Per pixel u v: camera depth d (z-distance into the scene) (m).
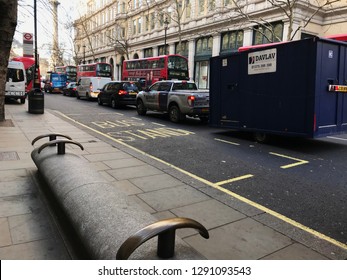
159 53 45.03
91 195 3.43
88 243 2.86
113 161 7.04
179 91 14.02
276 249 3.55
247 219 4.28
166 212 4.42
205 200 4.90
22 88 20.84
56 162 4.59
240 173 6.48
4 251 3.27
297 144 9.61
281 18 25.53
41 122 12.80
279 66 8.96
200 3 35.81
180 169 6.62
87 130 11.61
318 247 3.63
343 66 8.84
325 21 26.56
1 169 5.90
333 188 5.66
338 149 8.91
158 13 40.50
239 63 10.23
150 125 13.26
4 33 11.33
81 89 28.05
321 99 8.41
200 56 35.78
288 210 4.66
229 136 10.85
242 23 28.62
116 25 55.88
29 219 3.96
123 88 19.91
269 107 9.34
